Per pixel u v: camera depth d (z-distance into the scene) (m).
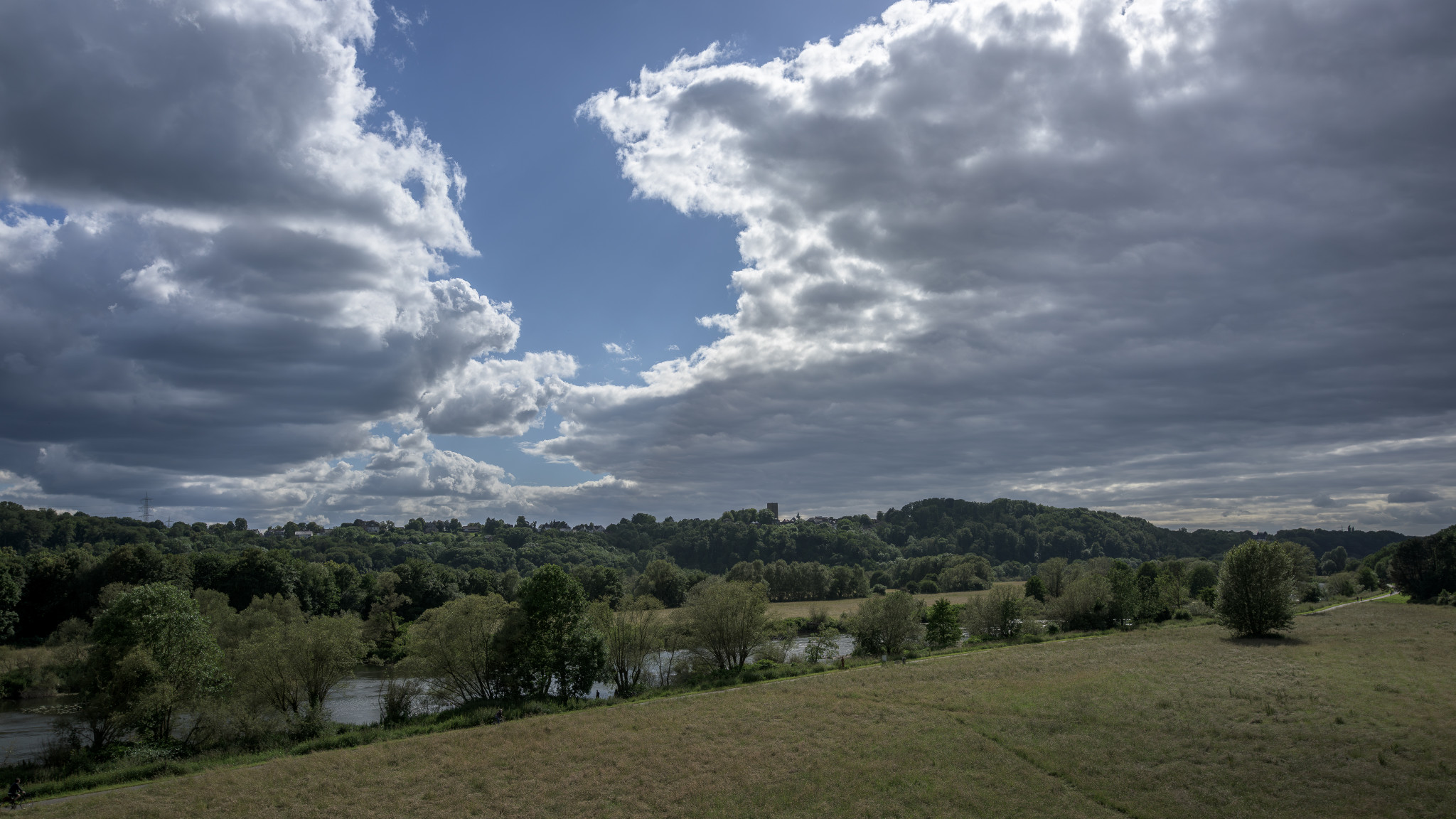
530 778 37.16
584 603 64.75
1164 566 162.88
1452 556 116.00
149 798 36.41
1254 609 74.94
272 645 56.69
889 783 34.19
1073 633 94.25
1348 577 143.88
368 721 60.22
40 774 43.06
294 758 43.38
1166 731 39.25
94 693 48.91
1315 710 41.19
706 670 70.38
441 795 35.25
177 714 51.44
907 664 70.06
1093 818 29.50
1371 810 28.09
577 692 61.75
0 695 71.75
